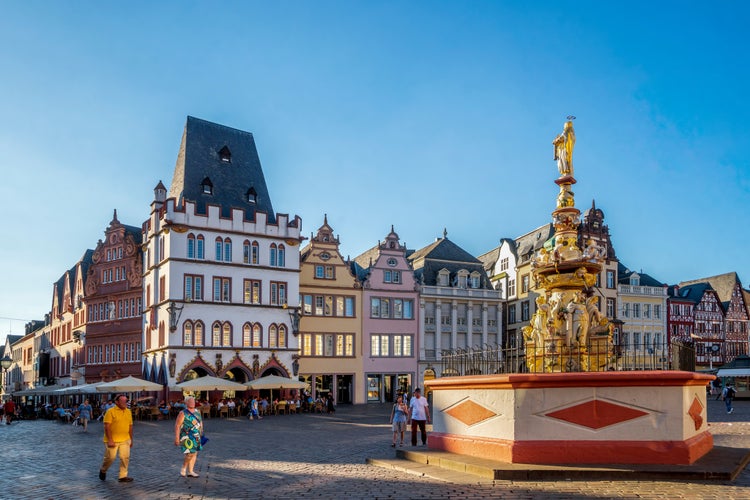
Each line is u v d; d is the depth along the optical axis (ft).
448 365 73.05
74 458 76.13
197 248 193.47
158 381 190.49
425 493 46.24
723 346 322.34
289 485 52.47
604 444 52.47
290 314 206.59
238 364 194.80
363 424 135.13
